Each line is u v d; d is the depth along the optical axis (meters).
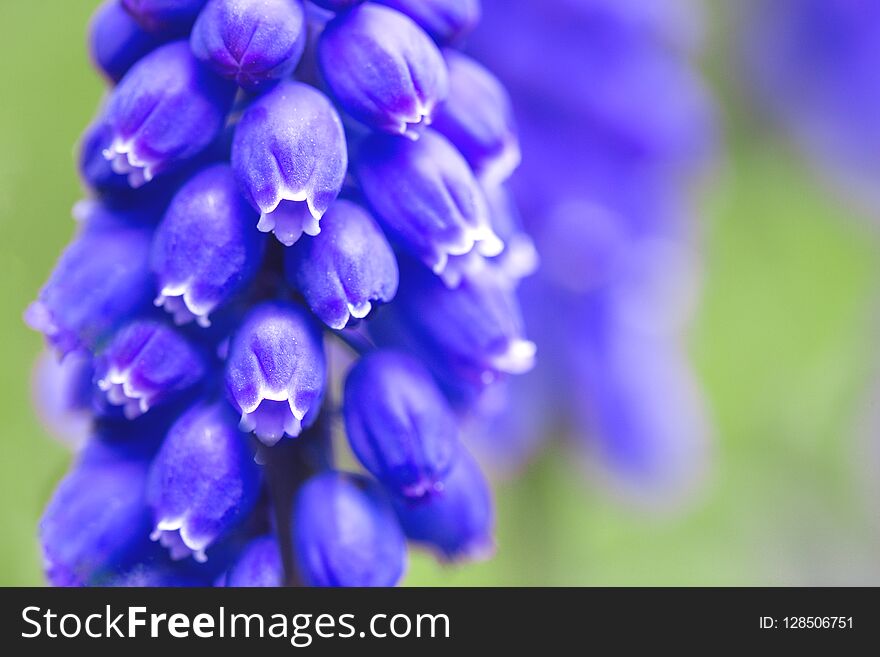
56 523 0.12
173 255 0.11
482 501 0.12
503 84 0.17
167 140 0.12
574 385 0.18
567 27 0.17
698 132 0.18
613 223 0.17
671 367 0.18
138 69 0.12
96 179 0.12
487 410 0.13
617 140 0.17
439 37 0.12
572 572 0.18
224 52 0.11
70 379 0.12
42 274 0.17
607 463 0.18
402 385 0.12
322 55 0.12
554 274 0.18
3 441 0.17
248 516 0.12
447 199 0.12
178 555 0.12
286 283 0.12
